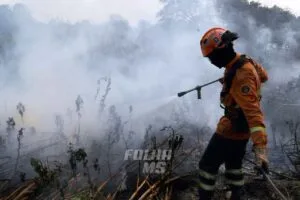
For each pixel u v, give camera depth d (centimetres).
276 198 323
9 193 346
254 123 223
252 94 228
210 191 274
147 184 347
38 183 323
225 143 261
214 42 244
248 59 245
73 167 338
